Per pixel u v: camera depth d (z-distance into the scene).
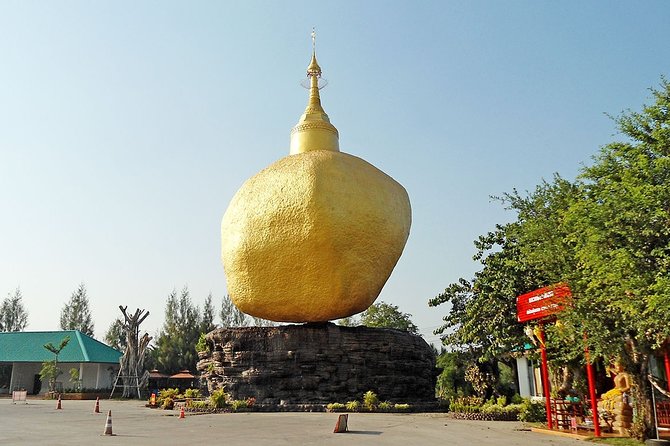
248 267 32.19
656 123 17.14
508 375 45.53
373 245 31.75
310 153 34.41
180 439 17.91
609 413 20.73
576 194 21.81
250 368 32.88
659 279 14.30
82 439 18.03
